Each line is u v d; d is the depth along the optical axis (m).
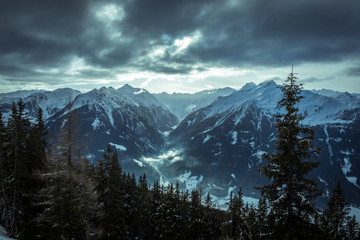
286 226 13.20
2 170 22.77
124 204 41.66
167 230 41.19
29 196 23.94
